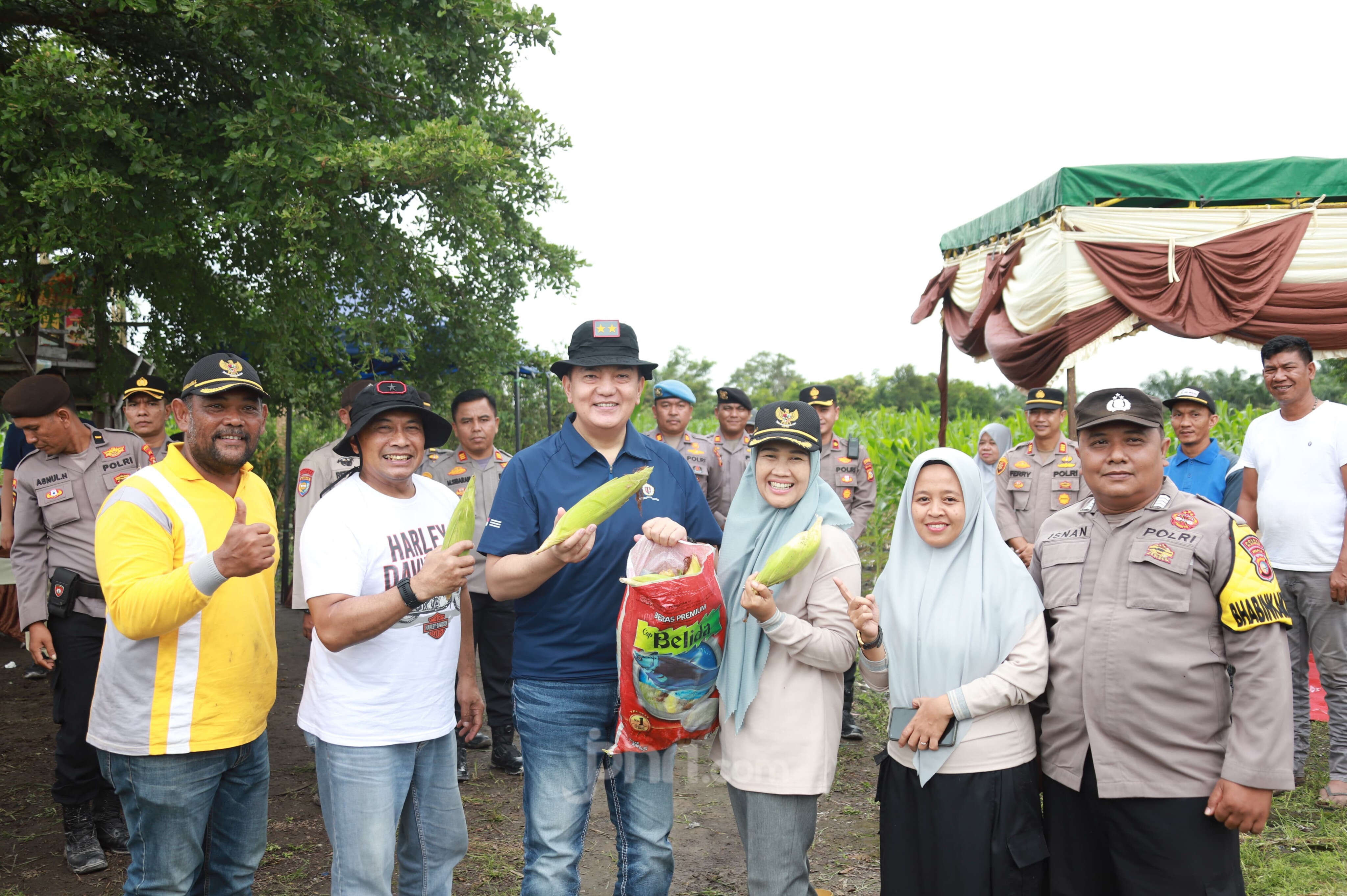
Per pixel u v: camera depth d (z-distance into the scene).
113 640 2.39
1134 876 2.22
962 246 7.38
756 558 2.49
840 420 13.27
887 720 5.49
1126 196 5.27
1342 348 5.02
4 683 6.11
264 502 2.69
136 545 2.32
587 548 2.33
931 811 2.34
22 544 3.57
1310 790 4.12
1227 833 2.20
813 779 2.38
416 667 2.45
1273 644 2.14
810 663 2.38
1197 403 4.78
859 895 3.31
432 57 6.15
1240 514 4.35
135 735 2.33
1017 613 2.40
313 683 2.46
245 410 2.48
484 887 3.39
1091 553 2.40
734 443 5.82
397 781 2.44
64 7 5.67
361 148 5.23
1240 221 5.12
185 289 6.40
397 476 2.56
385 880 2.40
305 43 5.48
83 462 3.71
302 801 4.19
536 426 13.12
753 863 2.42
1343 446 3.96
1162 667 2.21
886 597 2.55
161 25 5.79
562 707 2.59
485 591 4.52
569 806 2.59
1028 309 5.72
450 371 7.64
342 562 2.41
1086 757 2.31
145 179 5.39
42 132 5.00
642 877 2.62
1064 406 5.50
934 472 2.48
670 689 2.35
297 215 5.19
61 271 5.34
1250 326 5.06
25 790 4.29
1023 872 2.32
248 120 5.25
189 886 2.49
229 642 2.43
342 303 6.61
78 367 7.77
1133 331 5.36
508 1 6.21
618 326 2.68
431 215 6.22
